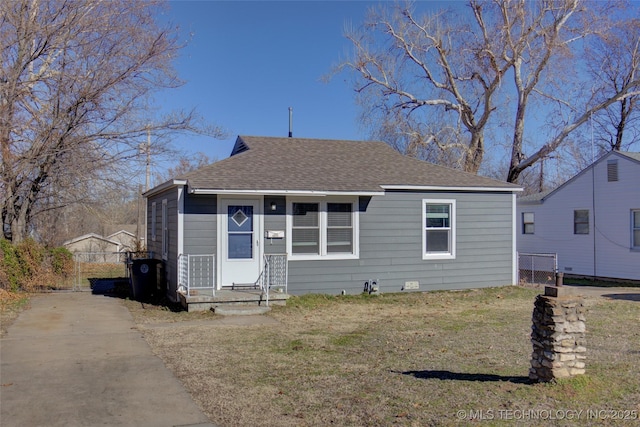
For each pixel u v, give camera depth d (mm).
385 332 9727
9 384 6438
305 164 15469
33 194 18641
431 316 11578
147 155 19375
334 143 18297
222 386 6352
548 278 19609
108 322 10773
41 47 17172
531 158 28125
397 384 6293
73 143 17734
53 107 17562
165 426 5094
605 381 6125
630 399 5562
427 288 15484
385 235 15047
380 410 5406
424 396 5805
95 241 33844
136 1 18562
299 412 5422
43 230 24078
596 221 20766
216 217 13227
